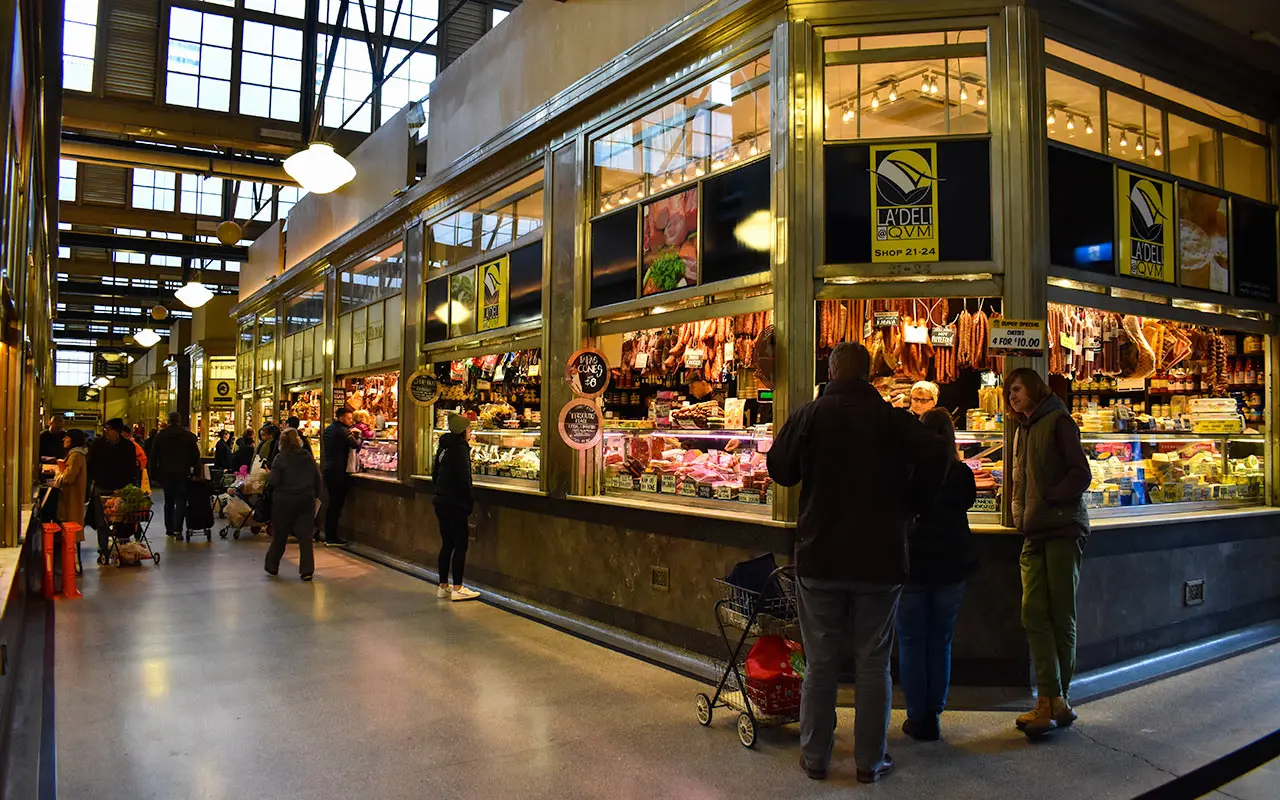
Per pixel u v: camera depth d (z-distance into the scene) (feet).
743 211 17.78
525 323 25.21
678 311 19.42
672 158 19.98
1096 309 18.40
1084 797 11.25
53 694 15.52
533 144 24.97
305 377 46.24
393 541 33.01
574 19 23.72
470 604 23.80
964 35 16.61
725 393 23.17
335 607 23.39
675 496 19.60
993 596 15.46
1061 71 17.25
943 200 16.33
